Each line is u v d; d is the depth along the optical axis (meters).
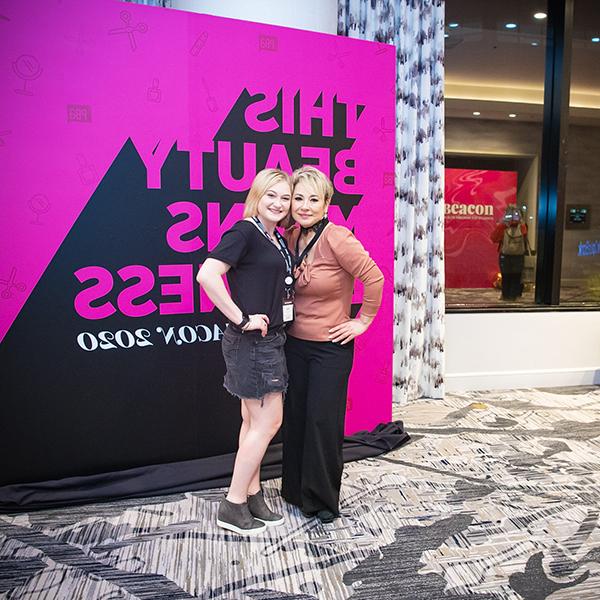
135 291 2.76
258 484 2.40
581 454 3.15
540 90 5.94
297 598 1.86
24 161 2.52
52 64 2.52
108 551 2.15
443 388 4.27
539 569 2.04
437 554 2.13
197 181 2.82
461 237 5.89
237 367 2.18
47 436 2.67
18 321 2.58
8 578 1.97
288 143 2.98
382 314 3.36
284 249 2.27
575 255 6.05
